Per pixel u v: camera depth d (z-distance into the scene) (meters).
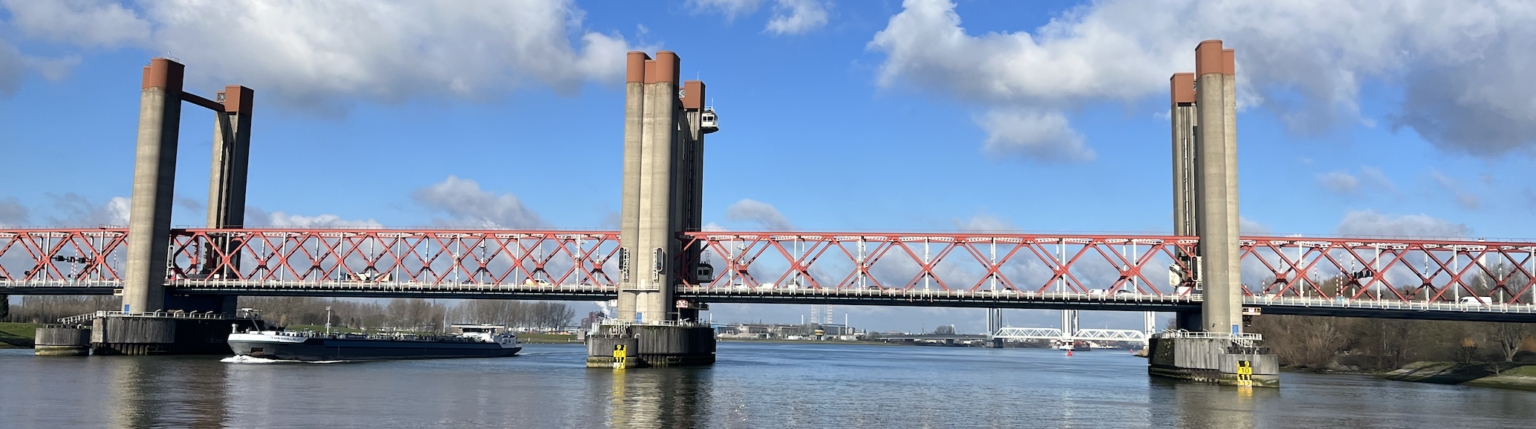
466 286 134.00
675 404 73.94
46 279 144.00
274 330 145.75
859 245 127.31
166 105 140.25
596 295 132.00
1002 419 70.00
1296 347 150.62
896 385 103.50
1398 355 140.62
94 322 131.38
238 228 145.38
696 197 143.25
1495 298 163.12
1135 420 70.12
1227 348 108.62
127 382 84.44
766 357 199.00
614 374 104.62
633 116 126.69
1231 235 114.94
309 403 69.62
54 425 56.81
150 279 137.25
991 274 124.38
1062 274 123.56
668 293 125.00
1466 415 75.50
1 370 98.31
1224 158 115.44
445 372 105.81
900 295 126.00
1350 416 74.00
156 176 138.50
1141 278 122.00
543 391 82.12
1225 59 117.50
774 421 65.81
